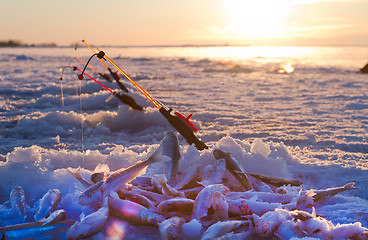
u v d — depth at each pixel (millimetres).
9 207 3373
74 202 3248
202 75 25344
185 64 38281
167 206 2986
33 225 2895
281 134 7461
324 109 11188
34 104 11203
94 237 2797
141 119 8312
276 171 4113
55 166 4352
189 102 12422
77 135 7453
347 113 10469
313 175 4359
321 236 2680
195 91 15992
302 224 2727
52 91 14141
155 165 3748
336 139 6957
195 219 2727
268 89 16938
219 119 9344
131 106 8398
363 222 3125
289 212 2850
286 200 3240
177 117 4539
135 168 3162
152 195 3223
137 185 3465
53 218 2951
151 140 7109
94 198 3051
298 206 3252
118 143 6770
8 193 3637
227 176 3650
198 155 4020
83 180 3408
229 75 25469
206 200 2896
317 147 6355
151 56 62625
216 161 3643
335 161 5117
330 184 4168
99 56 4504
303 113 10445
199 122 8727
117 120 8266
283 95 14578
